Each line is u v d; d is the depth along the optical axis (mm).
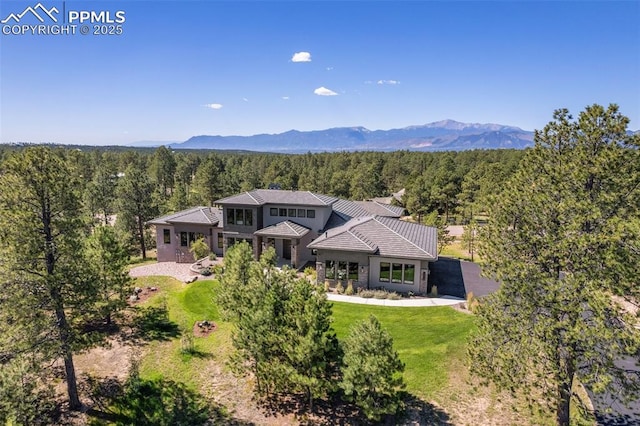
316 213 35656
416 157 115000
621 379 10062
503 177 59031
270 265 16828
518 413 14227
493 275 12938
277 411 15438
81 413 15859
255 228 35375
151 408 16078
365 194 79938
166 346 20625
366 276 27594
